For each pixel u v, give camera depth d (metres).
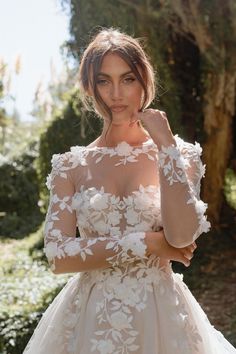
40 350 2.44
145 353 2.26
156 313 2.30
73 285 2.48
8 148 13.95
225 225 8.89
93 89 2.31
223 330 5.69
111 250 2.23
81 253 2.24
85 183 2.40
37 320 4.99
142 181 2.37
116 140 2.47
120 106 2.32
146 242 2.23
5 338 4.86
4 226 11.63
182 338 2.31
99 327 2.29
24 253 9.06
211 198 8.66
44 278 6.54
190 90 8.17
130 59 2.28
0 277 7.19
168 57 7.84
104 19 7.11
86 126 8.07
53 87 10.10
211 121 8.09
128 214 2.33
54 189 2.44
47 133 8.77
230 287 7.09
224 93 7.70
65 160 2.47
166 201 2.17
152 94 2.38
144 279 2.32
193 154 2.42
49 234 2.34
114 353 2.26
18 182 12.67
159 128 2.26
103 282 2.34
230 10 7.09
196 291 7.07
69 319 2.39
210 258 8.05
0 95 11.35
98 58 2.29
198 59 8.10
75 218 2.42
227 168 9.02
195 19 7.16
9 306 5.38
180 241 2.18
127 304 2.29
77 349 2.32
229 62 7.39
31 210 12.59
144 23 7.25
